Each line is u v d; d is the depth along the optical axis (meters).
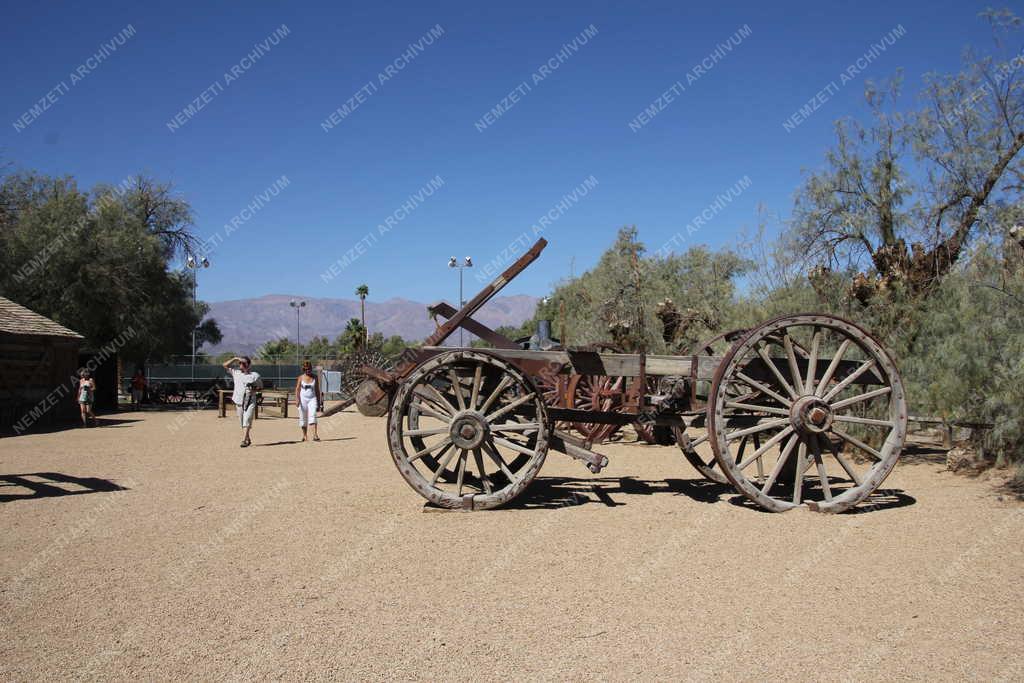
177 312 33.19
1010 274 8.52
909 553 5.28
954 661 3.45
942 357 8.59
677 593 4.47
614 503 7.19
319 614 4.13
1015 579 4.67
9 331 18.20
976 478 8.28
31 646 3.69
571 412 7.17
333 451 12.34
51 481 8.91
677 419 7.38
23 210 26.88
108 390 27.20
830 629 3.87
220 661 3.49
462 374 7.88
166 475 9.41
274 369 44.38
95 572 4.97
